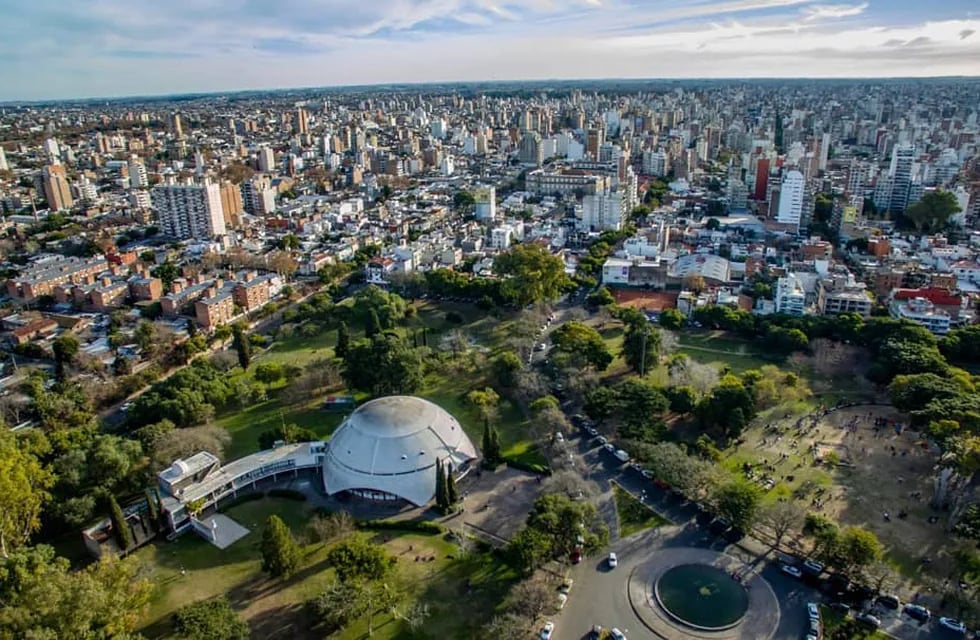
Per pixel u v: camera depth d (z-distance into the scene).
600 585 157.25
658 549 168.62
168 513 176.00
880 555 157.12
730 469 199.00
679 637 142.62
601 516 181.00
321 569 163.50
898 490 189.00
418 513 185.25
